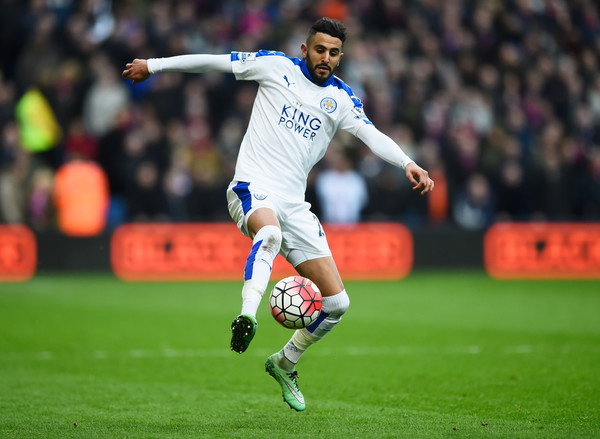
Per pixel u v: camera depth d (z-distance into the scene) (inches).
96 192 2049.7
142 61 796.6
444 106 2345.0
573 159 2449.6
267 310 1583.4
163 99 2188.7
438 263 2191.2
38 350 1165.1
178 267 2034.9
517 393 895.1
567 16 2871.6
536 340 1262.3
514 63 2573.8
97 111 2154.3
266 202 769.6
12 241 1982.0
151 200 2052.2
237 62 804.0
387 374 1012.5
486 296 1797.5
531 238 2214.6
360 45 2384.4
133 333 1311.5
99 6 2433.6
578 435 698.8
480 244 2207.2
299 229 786.8
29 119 2121.1
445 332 1336.1
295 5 2556.6
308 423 752.3
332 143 2154.3
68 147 2132.1
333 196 2092.8
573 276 2224.4
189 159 2094.0
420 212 2190.0
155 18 2268.7
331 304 780.6
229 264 2054.6
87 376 994.7
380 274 2129.7
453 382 960.9
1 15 2337.6
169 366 1062.4
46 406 825.5
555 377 980.6
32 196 2036.2
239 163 802.8
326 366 1065.5
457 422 756.0
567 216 2298.2
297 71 799.7
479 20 2640.3
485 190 2228.1
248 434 703.1
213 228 2044.8
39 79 2214.6
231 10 2509.8
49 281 1951.3
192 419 768.9
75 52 2262.6
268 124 795.4
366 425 743.1
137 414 791.1
